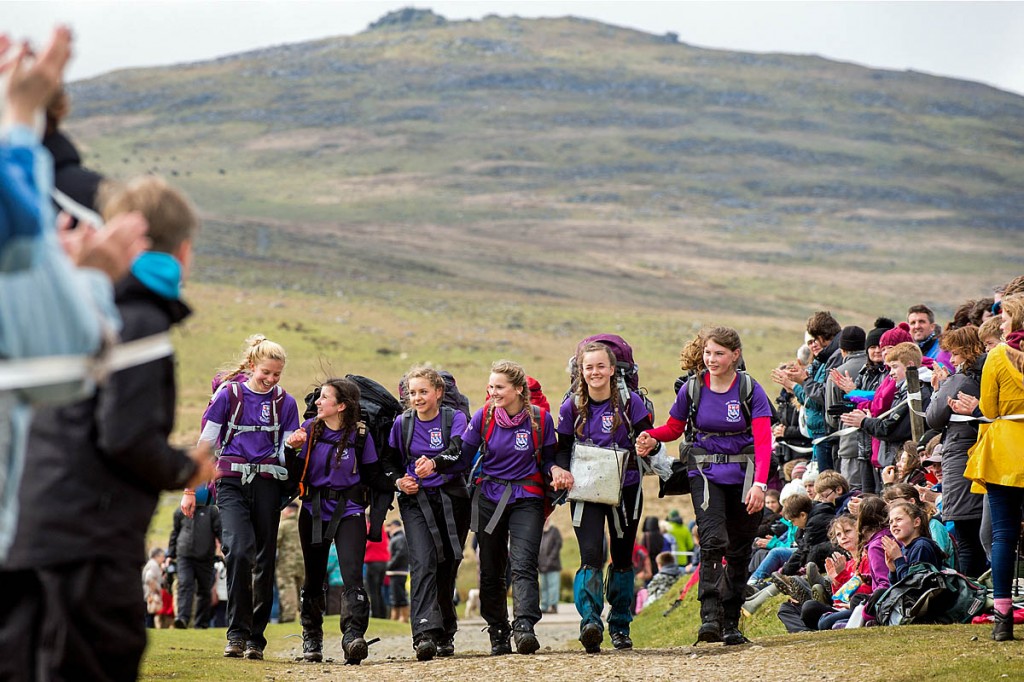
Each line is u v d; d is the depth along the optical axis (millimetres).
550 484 22766
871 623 22109
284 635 33719
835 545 26422
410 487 22953
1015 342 20062
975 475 18312
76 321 8891
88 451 9562
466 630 40125
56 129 11680
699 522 21391
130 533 9781
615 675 18766
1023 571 21344
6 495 8953
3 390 8758
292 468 23312
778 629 26641
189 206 10375
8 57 9203
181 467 9969
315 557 23672
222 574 38406
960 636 19047
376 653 29969
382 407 23938
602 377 21797
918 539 22031
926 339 29031
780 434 32562
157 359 9781
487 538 22734
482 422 22672
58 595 9414
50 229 8914
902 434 26188
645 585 48969
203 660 21578
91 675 9664
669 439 21766
